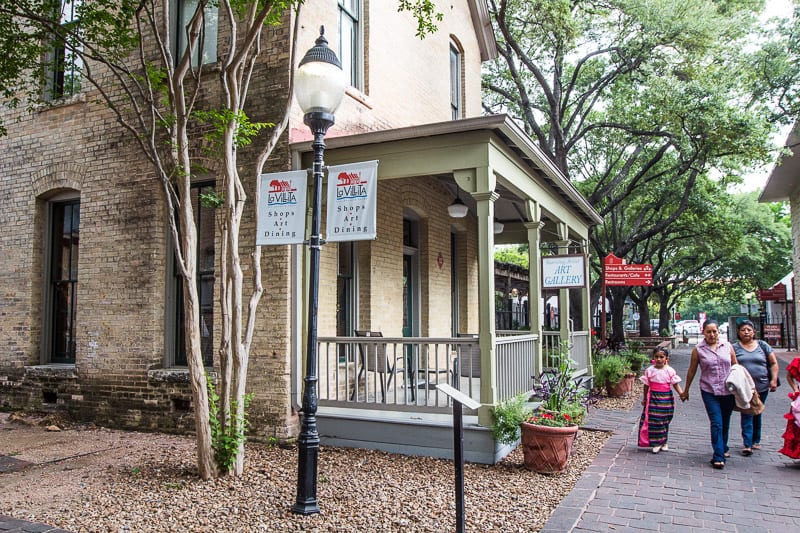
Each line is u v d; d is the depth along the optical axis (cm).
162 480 612
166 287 905
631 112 1828
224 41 866
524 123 2139
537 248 941
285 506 536
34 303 1013
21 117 1030
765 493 593
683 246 2958
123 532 476
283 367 786
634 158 1923
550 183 1027
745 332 780
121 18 690
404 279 1165
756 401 744
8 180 1045
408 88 1158
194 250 607
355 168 563
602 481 633
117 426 900
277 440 757
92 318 933
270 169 812
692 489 607
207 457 610
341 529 486
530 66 1769
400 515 519
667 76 1761
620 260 1692
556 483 627
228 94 625
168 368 894
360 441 780
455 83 1415
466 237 1370
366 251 997
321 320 859
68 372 945
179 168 600
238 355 623
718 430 698
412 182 1120
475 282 1411
